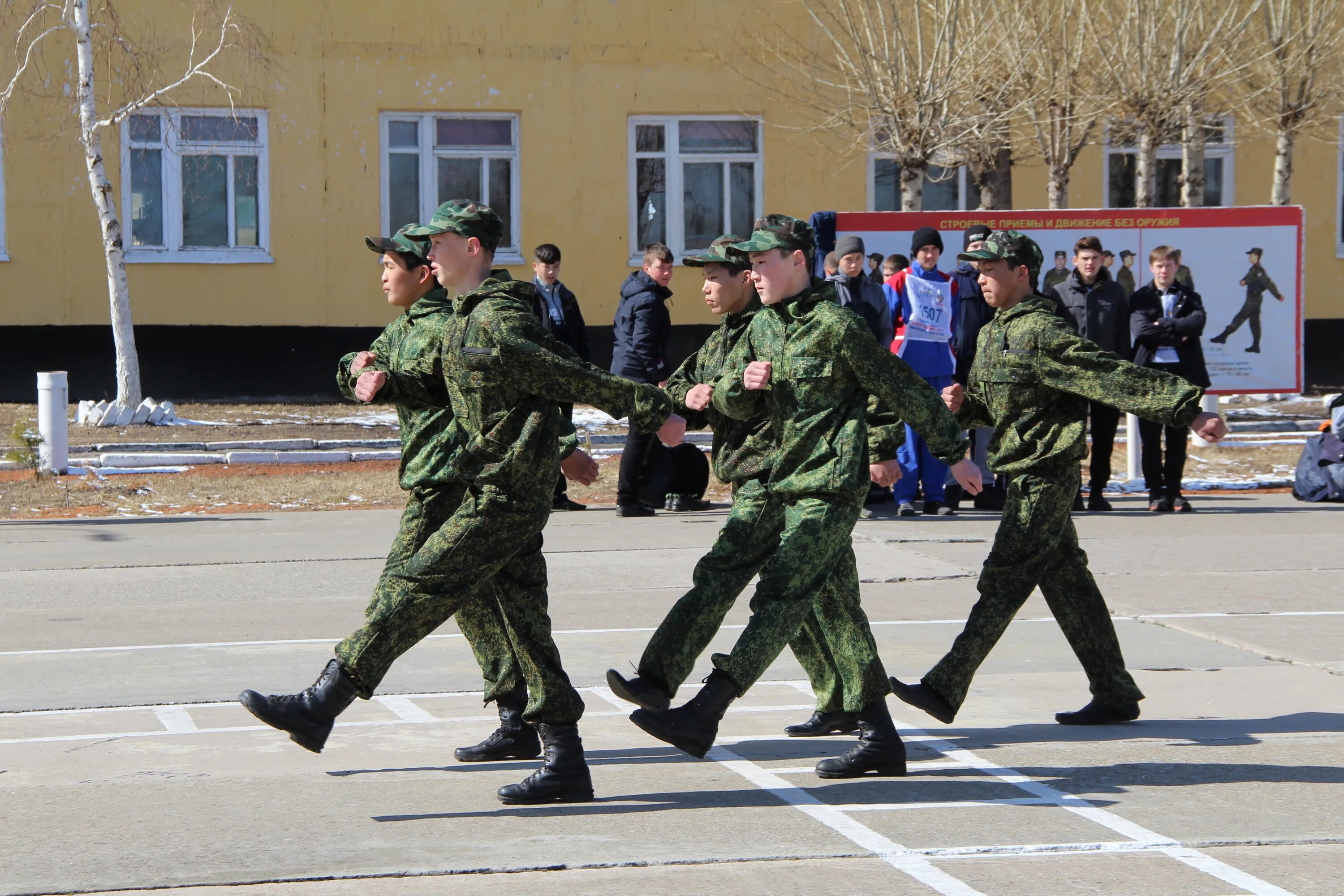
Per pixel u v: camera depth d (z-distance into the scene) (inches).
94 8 1422.2
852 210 1573.6
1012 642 537.6
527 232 1528.1
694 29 1535.4
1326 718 421.1
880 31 1364.4
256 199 1483.8
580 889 274.5
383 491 957.8
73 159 1433.3
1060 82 1357.0
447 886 276.1
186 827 314.2
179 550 738.8
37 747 386.0
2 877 280.5
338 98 1483.8
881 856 295.9
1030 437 381.1
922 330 821.2
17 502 899.4
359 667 306.2
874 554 722.8
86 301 1446.9
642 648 518.9
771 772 362.9
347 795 340.8
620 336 849.5
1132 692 413.1
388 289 361.4
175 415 1259.2
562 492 895.1
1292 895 274.7
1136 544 759.7
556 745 330.0
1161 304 861.8
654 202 1552.7
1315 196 1626.5
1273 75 1413.6
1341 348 1638.8
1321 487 920.3
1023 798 339.0
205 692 452.8
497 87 1509.6
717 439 354.0
